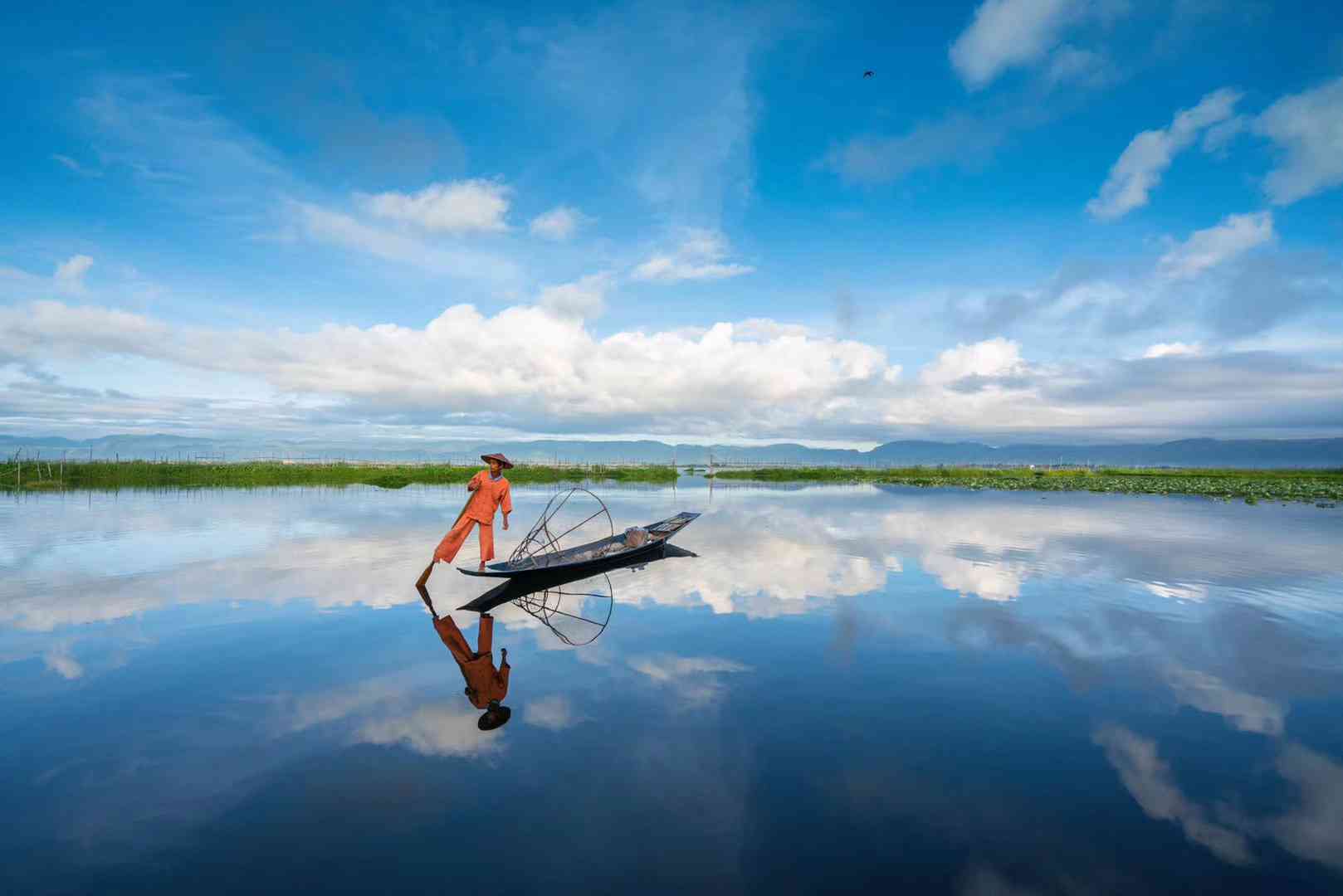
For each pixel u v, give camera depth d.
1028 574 10.88
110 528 15.76
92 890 3.09
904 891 3.14
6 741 4.66
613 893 3.12
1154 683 5.96
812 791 4.07
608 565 11.75
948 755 4.56
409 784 4.11
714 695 5.63
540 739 4.75
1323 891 3.14
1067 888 3.17
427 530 16.02
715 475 57.78
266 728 4.89
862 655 6.75
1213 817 3.80
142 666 6.21
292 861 3.34
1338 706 5.42
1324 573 10.88
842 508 24.19
